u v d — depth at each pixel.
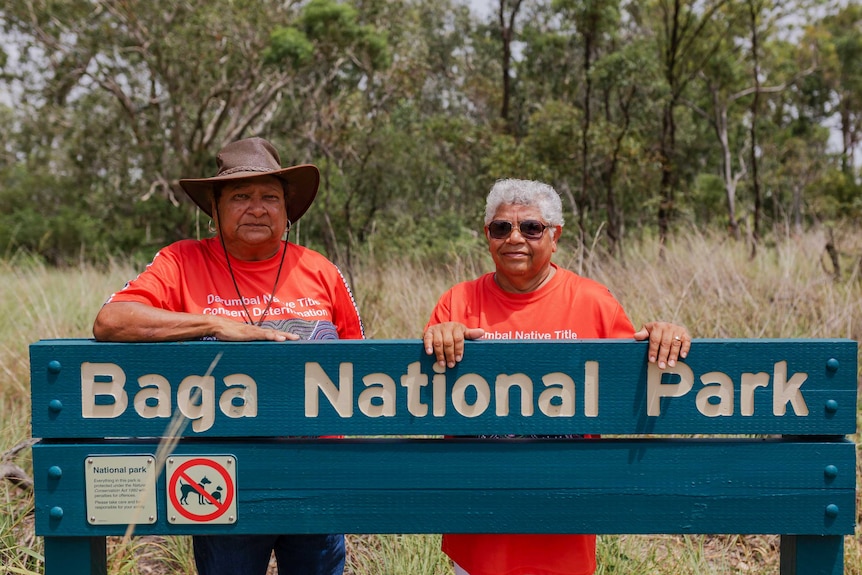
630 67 12.34
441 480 2.04
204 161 21.09
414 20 22.23
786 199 25.05
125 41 20.70
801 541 2.07
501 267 2.35
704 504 2.03
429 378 2.01
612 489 2.04
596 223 12.46
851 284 6.25
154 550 3.28
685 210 13.81
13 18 20.53
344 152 16.45
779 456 2.02
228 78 20.80
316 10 17.36
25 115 25.39
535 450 2.04
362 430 2.01
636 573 2.90
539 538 2.24
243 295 2.40
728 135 24.09
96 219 23.36
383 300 6.54
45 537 2.05
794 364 1.99
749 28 15.27
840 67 34.41
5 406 4.59
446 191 18.66
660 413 2.01
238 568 2.29
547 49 20.58
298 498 2.03
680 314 5.36
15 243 21.34
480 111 21.69
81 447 2.00
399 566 2.87
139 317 2.04
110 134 23.16
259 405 2.01
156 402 2.00
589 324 2.35
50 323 6.06
